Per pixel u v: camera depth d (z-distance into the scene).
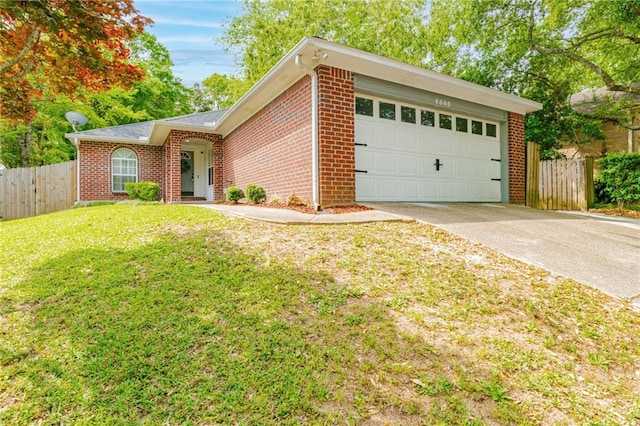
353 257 3.93
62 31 4.50
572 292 3.57
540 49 12.08
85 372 2.09
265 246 4.14
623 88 11.18
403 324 2.74
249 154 10.48
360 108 7.17
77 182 13.49
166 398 1.93
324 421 1.85
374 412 1.93
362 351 2.39
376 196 7.36
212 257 3.75
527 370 2.38
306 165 6.94
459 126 8.83
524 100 9.24
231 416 1.84
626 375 2.46
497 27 12.87
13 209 12.59
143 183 12.75
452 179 8.62
